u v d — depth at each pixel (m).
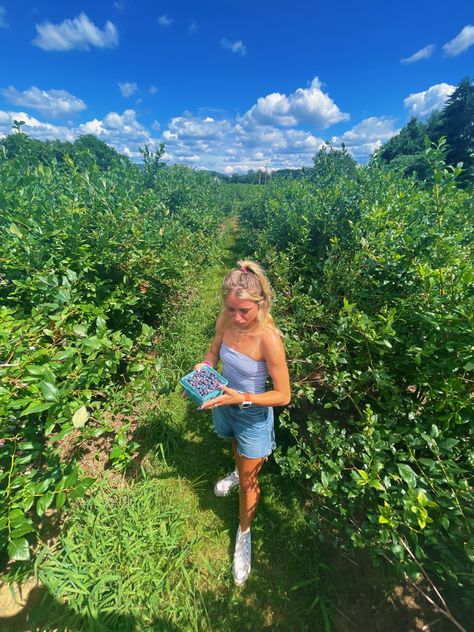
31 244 2.61
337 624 1.63
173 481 2.38
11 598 1.68
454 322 1.60
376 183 3.88
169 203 7.74
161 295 4.16
